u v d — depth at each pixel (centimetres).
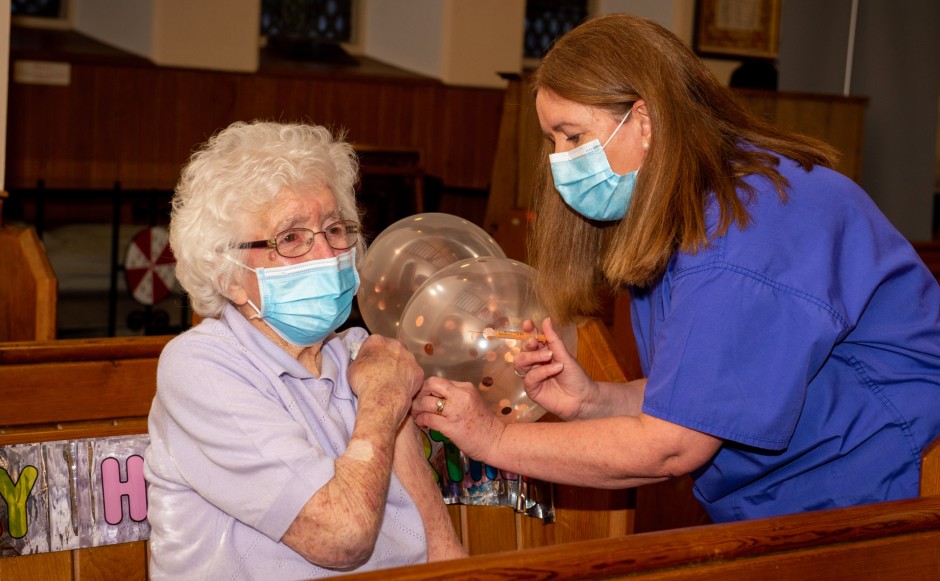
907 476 156
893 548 136
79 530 165
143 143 801
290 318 149
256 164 147
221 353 146
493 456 159
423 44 902
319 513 135
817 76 685
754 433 145
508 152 514
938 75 695
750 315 144
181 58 801
